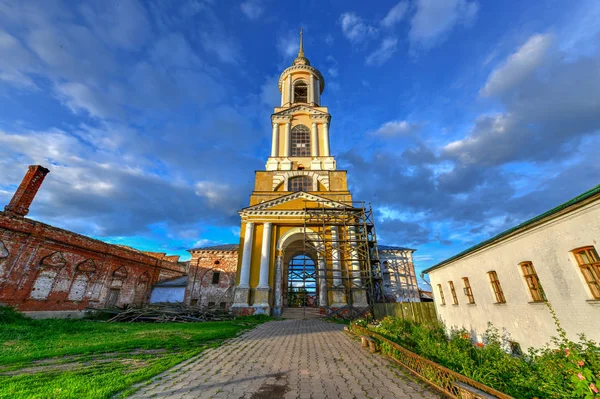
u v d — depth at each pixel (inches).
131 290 1013.2
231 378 225.5
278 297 897.5
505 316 382.3
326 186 1099.3
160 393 188.9
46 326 541.6
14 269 638.5
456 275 530.9
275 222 987.9
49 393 174.7
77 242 798.5
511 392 164.9
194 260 1194.0
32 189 698.2
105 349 323.3
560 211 279.1
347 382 217.0
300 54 1555.1
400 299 1095.6
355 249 928.9
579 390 149.4
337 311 799.1
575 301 273.7
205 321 730.2
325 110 1305.4
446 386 187.5
